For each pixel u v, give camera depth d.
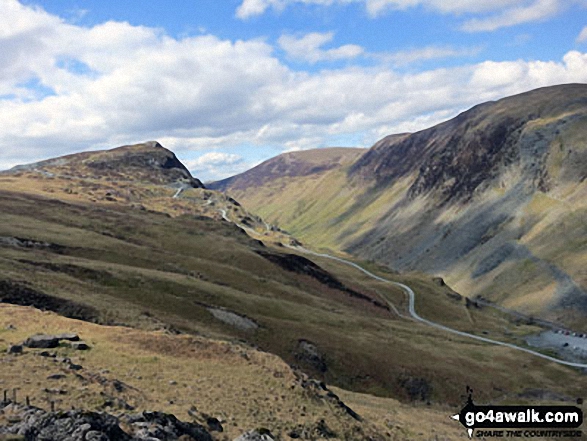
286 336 82.88
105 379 30.55
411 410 61.41
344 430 34.09
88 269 86.25
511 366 102.62
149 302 79.12
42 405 24.36
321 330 91.69
